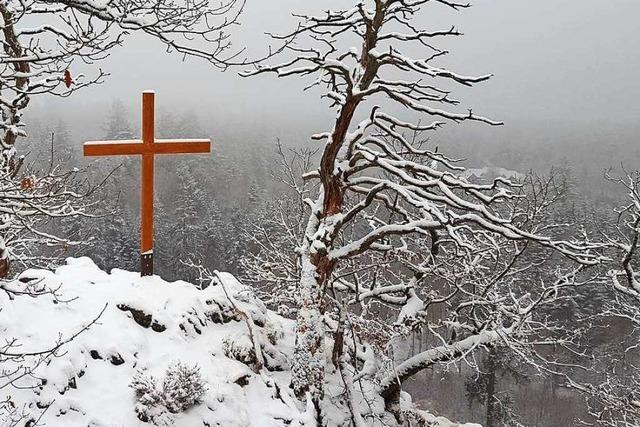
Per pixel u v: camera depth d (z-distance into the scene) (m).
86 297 8.60
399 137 10.27
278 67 8.45
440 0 8.51
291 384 9.23
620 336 28.20
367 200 9.35
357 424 9.19
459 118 8.58
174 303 9.27
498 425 23.86
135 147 9.32
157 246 31.62
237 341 9.12
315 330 9.39
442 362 11.02
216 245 32.50
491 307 13.14
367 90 8.52
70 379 7.14
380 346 10.86
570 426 25.80
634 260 19.86
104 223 27.00
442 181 8.88
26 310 7.82
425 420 11.76
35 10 6.82
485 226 8.63
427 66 8.41
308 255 10.05
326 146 9.11
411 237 14.29
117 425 6.96
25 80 7.75
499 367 21.67
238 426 7.76
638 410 13.79
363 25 9.88
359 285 11.77
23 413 6.17
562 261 23.94
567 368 28.91
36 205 6.54
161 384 7.61
